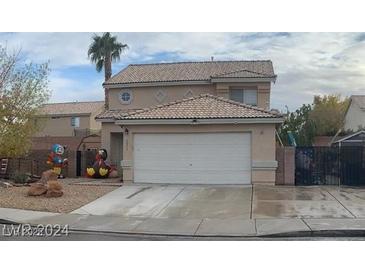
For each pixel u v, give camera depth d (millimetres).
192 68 32656
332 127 56750
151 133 22062
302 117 47750
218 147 21438
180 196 17812
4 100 22312
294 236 11445
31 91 23500
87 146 37281
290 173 21172
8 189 20172
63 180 24812
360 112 50125
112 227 12531
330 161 21156
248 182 21188
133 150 22219
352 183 20906
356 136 33219
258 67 31797
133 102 31422
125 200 16984
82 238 11250
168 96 30844
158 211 14867
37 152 27594
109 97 32094
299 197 17281
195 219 13508
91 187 20641
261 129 21094
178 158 21766
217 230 12016
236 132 21328
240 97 29828
